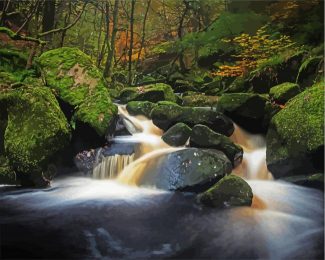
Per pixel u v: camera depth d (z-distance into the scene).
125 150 6.08
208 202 4.66
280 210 4.68
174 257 3.54
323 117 5.36
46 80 6.88
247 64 10.52
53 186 5.55
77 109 6.45
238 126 7.07
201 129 6.12
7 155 5.55
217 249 3.71
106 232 4.04
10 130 5.62
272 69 9.00
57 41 13.68
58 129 5.55
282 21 11.12
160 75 15.41
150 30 20.00
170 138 6.53
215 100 9.38
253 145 6.89
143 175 5.55
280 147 5.76
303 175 5.47
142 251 3.64
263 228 4.20
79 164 6.04
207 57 13.32
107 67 13.03
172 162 5.40
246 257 3.59
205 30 14.23
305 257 3.60
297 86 7.16
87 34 18.62
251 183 5.62
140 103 7.90
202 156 5.29
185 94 10.97
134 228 4.15
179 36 15.20
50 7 12.16
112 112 6.32
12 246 3.66
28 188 5.45
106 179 5.85
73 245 3.73
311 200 4.97
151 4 19.41
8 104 5.77
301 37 9.88
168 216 4.45
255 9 13.26
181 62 14.93
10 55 7.66
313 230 4.20
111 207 4.75
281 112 6.01
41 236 3.92
